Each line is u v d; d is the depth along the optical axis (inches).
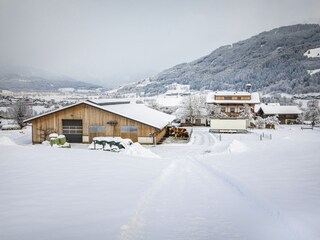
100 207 268.2
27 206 269.0
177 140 1486.2
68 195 307.4
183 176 469.1
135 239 201.5
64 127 1376.7
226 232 213.8
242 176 421.4
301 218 223.1
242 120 1915.6
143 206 281.9
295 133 1932.8
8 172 418.3
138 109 1728.6
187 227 224.8
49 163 502.0
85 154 644.7
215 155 808.9
